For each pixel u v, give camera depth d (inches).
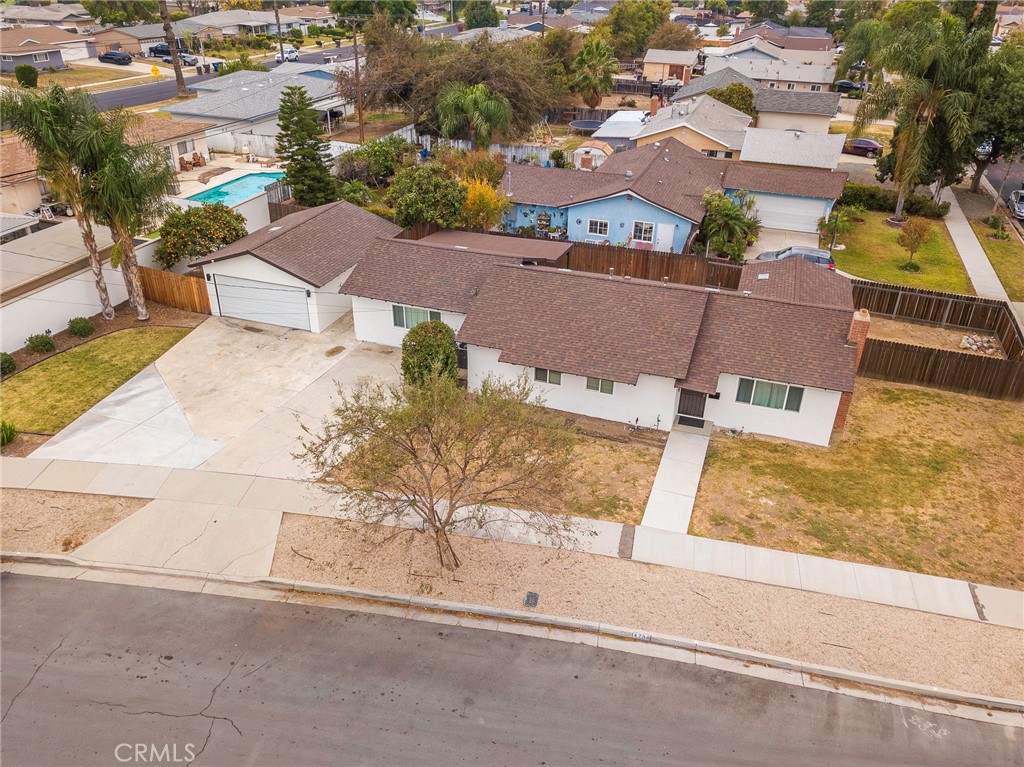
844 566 713.6
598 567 708.0
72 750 520.4
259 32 4475.9
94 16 4256.9
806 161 1749.5
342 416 648.4
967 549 741.3
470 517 676.1
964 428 948.0
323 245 1231.5
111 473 832.9
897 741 546.3
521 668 600.7
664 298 969.5
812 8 4707.2
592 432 935.7
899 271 1462.8
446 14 6156.5
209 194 1802.4
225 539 739.4
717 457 885.2
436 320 1072.2
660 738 541.0
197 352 1109.1
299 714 553.0
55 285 1125.7
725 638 631.2
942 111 1603.1
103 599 666.2
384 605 666.8
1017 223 1761.8
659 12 4121.6
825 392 876.6
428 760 517.0
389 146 1946.4
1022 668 606.5
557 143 2423.7
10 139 1596.9
